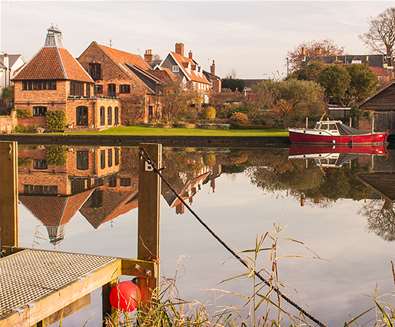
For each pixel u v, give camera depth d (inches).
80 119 1807.3
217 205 565.6
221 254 359.9
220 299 267.6
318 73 2169.0
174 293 273.7
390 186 713.6
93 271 230.8
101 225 454.3
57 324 234.4
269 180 774.5
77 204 556.1
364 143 1459.2
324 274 322.3
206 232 430.6
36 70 1818.4
